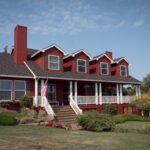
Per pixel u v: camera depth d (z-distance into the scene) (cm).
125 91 5062
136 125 2481
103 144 1358
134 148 1281
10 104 2519
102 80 3300
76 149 1184
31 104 2572
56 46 3062
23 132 1658
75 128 2025
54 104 3064
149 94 3684
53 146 1220
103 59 3656
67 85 3262
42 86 2792
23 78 2736
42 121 2242
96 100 3212
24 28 3012
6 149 1089
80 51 3331
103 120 2030
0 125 1945
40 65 2995
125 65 3981
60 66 3105
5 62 2838
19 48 2950
